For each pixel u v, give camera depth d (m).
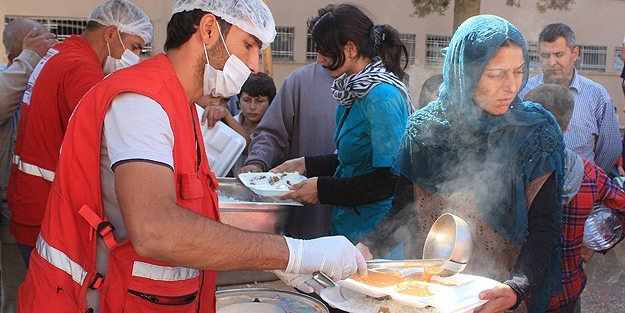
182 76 1.48
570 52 3.76
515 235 1.83
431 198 2.03
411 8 12.13
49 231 1.42
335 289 1.73
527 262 1.76
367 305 1.65
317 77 3.40
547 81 3.82
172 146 1.36
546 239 1.80
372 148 2.46
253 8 1.47
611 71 13.30
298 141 3.43
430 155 1.99
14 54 3.43
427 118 2.00
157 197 1.25
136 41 2.77
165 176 1.28
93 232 1.37
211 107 3.09
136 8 2.78
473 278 1.75
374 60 2.59
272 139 3.44
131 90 1.34
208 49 1.47
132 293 1.38
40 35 3.05
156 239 1.24
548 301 1.91
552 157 1.82
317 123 3.37
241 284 3.27
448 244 1.78
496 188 1.87
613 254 4.79
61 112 2.39
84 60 2.45
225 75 1.49
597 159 3.85
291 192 2.62
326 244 1.42
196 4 1.44
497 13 10.84
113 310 1.38
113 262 1.38
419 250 2.08
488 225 1.91
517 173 1.82
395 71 2.64
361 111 2.54
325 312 1.78
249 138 3.79
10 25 3.47
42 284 1.41
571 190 2.16
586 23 12.88
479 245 1.92
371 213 2.59
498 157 1.85
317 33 2.56
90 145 1.36
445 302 1.57
